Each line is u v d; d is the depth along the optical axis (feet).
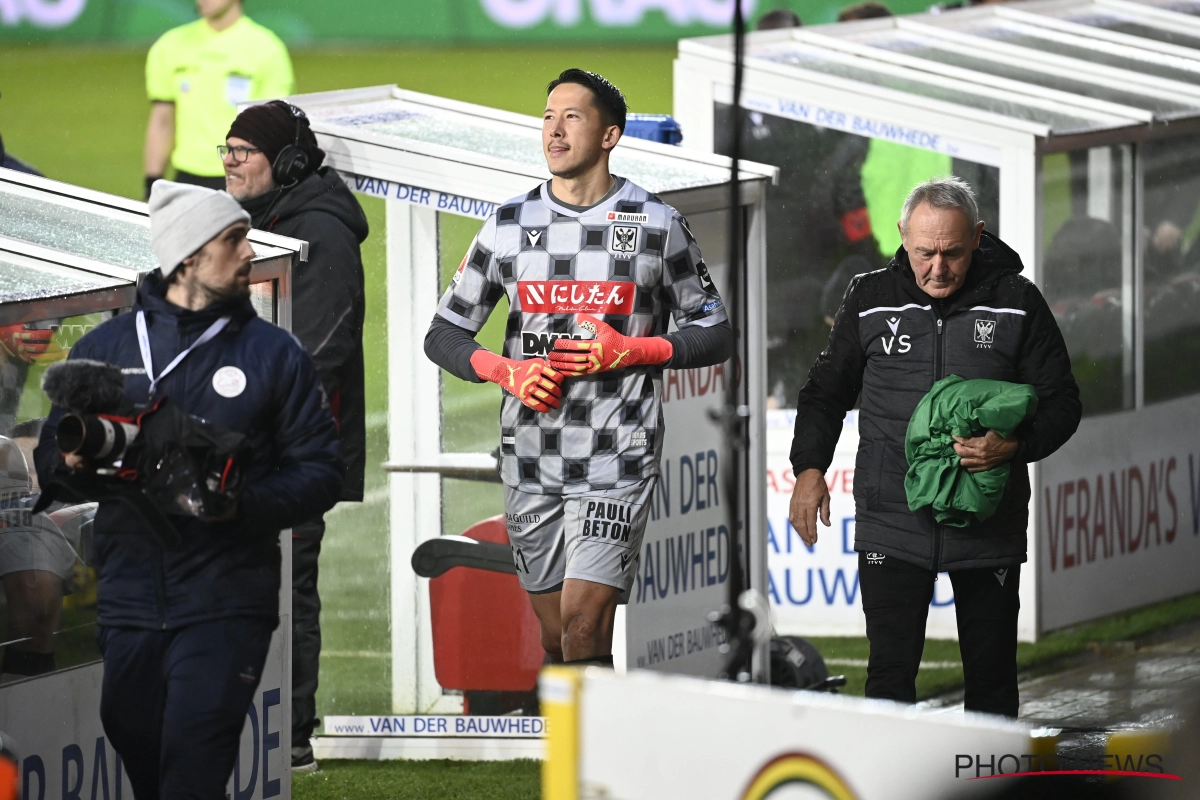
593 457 50.31
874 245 82.79
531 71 225.97
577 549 50.26
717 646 63.87
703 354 50.98
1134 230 85.20
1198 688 14.88
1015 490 50.70
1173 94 89.35
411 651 64.34
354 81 219.00
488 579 62.95
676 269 51.03
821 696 22.93
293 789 58.44
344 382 61.46
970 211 50.37
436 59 231.09
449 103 71.46
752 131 84.23
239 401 40.50
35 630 44.50
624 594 51.93
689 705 22.76
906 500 51.11
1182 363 88.69
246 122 60.70
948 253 50.03
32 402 44.19
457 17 239.50
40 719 44.68
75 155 200.34
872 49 89.25
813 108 82.99
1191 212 88.43
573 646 50.39
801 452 53.42
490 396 64.03
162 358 40.60
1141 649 78.33
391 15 242.37
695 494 62.34
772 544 82.74
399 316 64.18
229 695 39.91
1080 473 82.79
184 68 118.42
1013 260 51.96
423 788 58.44
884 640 51.47
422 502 64.49
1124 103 86.48
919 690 71.67
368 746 63.46
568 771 23.39
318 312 60.18
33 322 43.83
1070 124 81.10
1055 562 81.35
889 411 51.49
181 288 40.93
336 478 41.47
